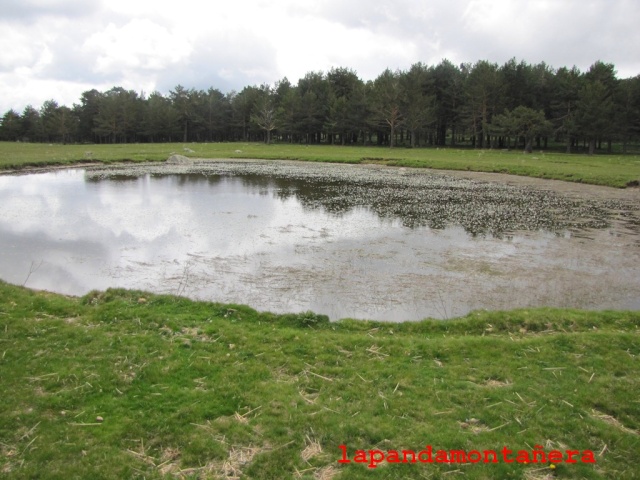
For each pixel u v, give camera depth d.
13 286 10.70
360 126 84.94
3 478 4.71
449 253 15.19
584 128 64.00
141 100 116.75
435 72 85.88
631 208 24.28
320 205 23.55
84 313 9.09
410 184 32.75
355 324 9.13
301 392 6.50
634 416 6.13
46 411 5.87
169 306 9.53
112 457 5.06
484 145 74.62
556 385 6.79
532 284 12.35
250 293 11.30
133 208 22.00
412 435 5.55
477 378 6.98
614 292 11.88
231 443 5.34
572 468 5.11
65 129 103.56
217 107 113.12
